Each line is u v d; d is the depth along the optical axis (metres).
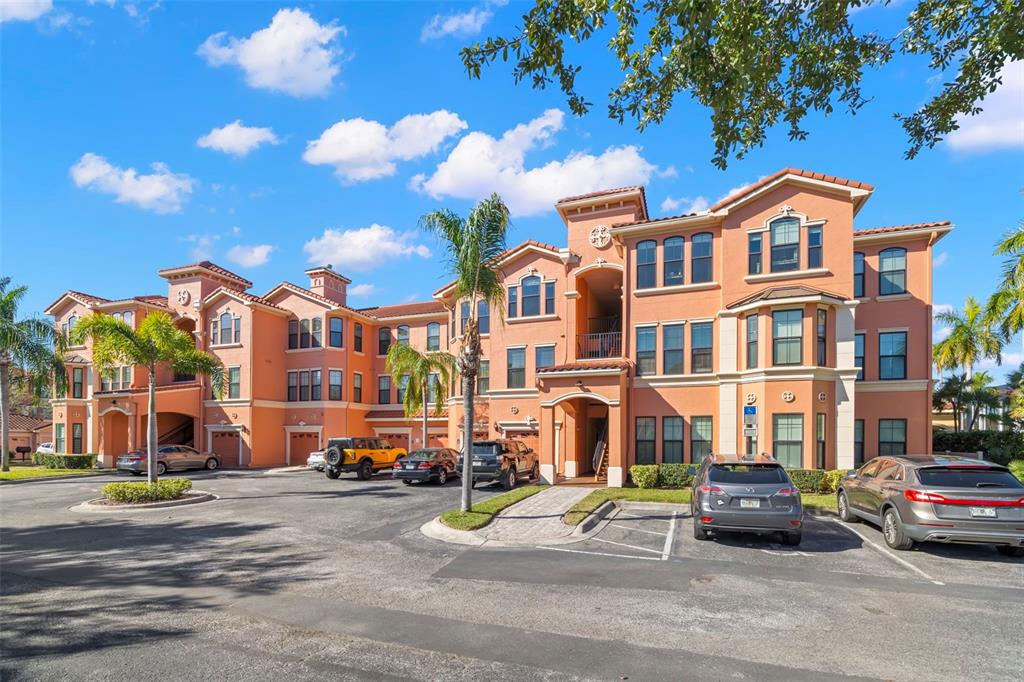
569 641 5.74
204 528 11.98
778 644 5.68
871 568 8.59
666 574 8.24
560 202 22.30
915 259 18.98
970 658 5.38
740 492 9.86
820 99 8.44
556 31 7.34
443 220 13.92
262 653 5.45
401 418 34.00
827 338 16.97
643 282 20.36
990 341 25.12
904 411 18.55
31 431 47.34
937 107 8.73
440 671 5.05
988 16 7.67
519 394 23.80
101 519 13.38
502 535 10.89
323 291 34.47
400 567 8.66
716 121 8.14
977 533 8.79
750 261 18.50
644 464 19.50
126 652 5.48
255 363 31.39
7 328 27.02
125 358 17.27
